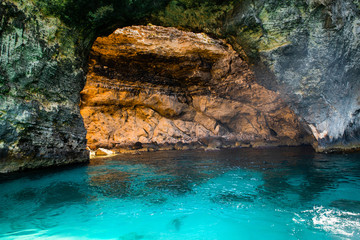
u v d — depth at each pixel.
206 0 7.92
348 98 9.52
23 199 4.61
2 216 3.87
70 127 7.99
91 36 8.36
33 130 6.36
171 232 3.43
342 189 5.22
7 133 5.75
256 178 6.50
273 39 8.20
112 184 5.97
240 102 16.47
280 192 5.16
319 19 7.74
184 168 8.20
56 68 7.03
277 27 7.94
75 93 8.17
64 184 5.77
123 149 14.89
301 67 8.60
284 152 12.43
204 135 16.80
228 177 6.67
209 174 7.10
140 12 8.17
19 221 3.71
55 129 7.22
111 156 12.29
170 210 4.27
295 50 8.24
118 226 3.61
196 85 16.98
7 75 5.76
